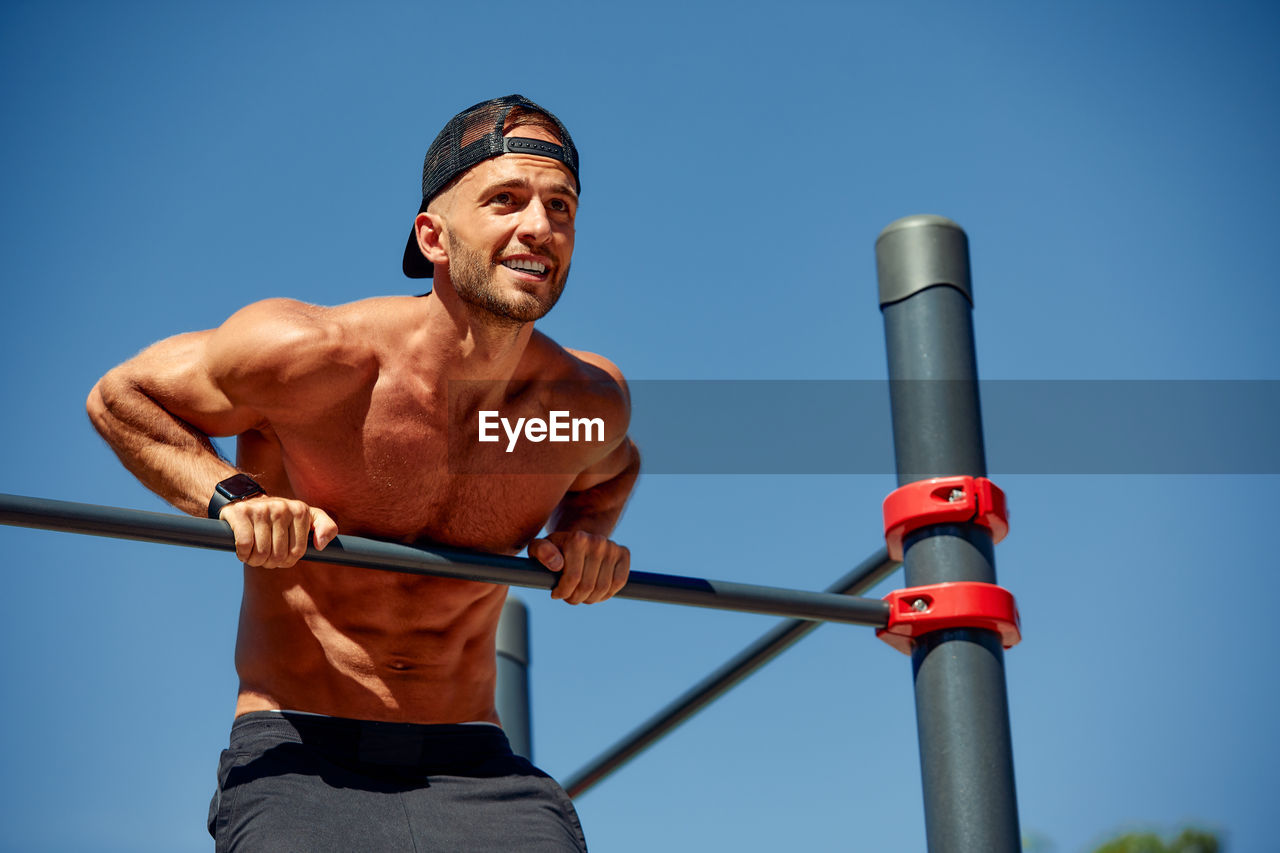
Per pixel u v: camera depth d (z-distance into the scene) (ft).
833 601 9.91
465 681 10.24
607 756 11.21
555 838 9.73
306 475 9.88
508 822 9.76
